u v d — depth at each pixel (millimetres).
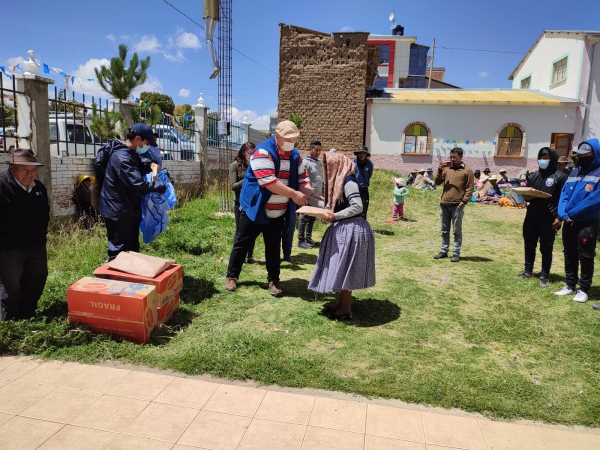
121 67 8703
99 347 3457
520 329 4164
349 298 4289
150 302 3666
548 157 5348
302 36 20234
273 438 2502
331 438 2520
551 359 3602
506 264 6727
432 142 20391
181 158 11555
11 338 3455
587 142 4789
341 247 4078
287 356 3438
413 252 7512
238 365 3266
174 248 6559
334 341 3805
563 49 21000
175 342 3648
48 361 3295
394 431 2604
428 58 36719
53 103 6902
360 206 4023
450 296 5125
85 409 2713
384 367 3371
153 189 4379
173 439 2467
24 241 3666
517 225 10625
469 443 2520
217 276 5484
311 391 3027
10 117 6246
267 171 4398
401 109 20328
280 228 4906
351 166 4148
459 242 6816
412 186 17234
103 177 4648
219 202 10156
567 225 5012
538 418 2793
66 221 7055
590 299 5008
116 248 4559
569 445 2531
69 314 3703
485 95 21422
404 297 5023
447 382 3145
